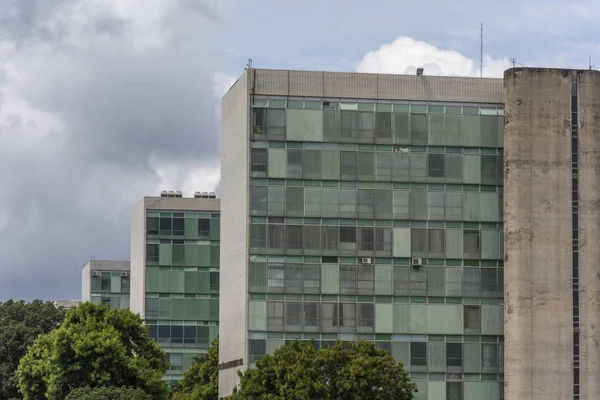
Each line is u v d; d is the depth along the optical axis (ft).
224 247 439.22
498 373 410.11
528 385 402.11
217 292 560.20
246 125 409.08
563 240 405.39
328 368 382.42
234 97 427.33
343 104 411.95
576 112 407.85
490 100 416.26
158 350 481.87
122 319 474.90
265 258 406.00
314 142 409.90
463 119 415.03
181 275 559.79
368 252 409.08
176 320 556.92
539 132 406.21
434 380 408.26
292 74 411.13
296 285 406.00
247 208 406.21
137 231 586.04
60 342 449.48
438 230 411.95
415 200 411.95
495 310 411.75
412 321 409.08
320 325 405.80
